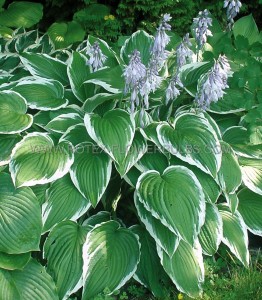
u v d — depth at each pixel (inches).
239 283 27.8
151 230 26.8
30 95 31.3
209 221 28.4
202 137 28.5
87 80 30.5
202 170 28.0
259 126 30.5
